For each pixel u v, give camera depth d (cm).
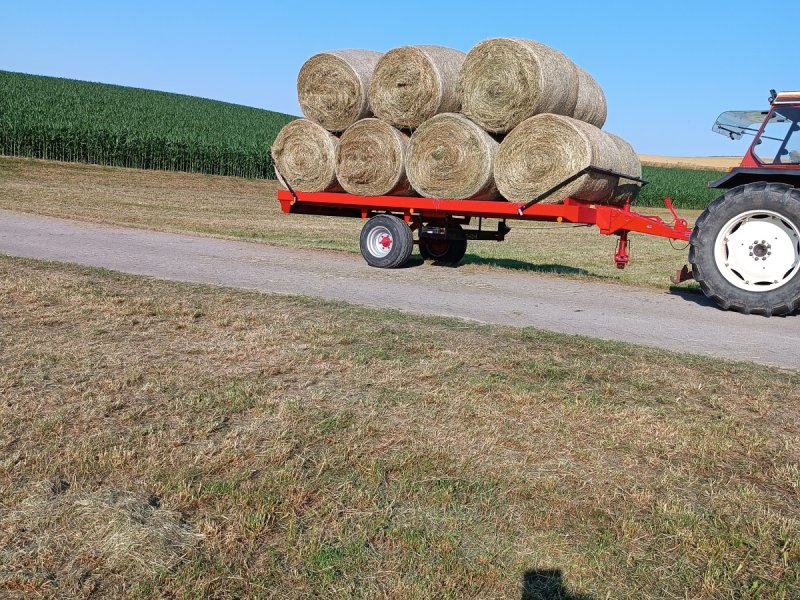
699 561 264
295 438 353
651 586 250
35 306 601
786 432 384
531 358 498
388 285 836
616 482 320
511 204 836
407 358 488
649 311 735
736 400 431
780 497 312
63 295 639
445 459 335
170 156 3294
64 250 978
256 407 391
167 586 240
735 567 260
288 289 767
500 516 288
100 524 270
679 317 707
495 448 350
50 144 3027
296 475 313
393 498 299
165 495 295
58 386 413
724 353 554
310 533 273
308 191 1005
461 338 550
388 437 358
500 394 422
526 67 803
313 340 525
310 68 973
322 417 379
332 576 248
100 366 452
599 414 395
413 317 627
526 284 892
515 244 1614
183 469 316
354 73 938
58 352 475
